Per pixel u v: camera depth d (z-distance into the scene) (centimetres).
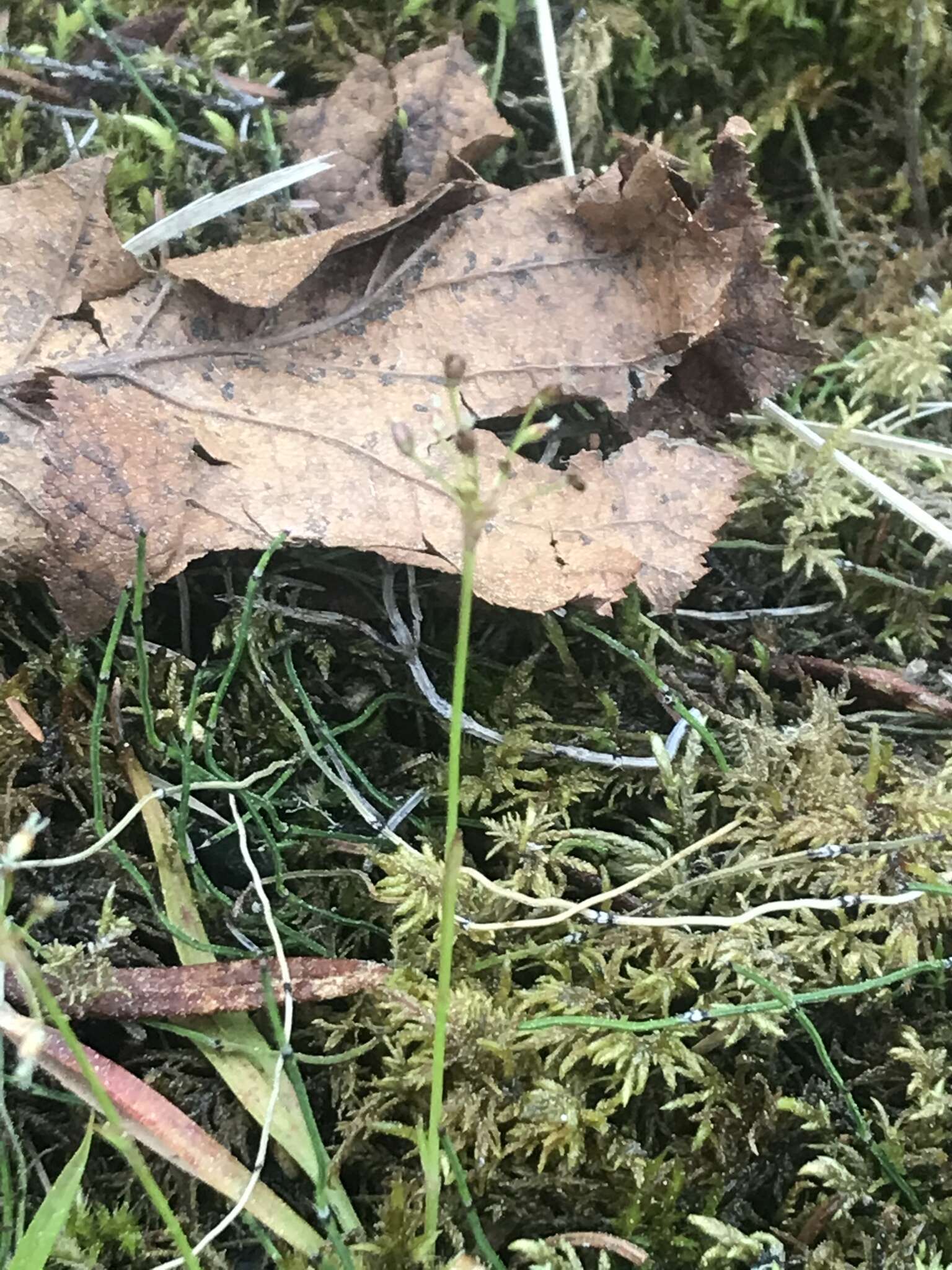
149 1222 14
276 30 19
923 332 18
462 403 16
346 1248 14
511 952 15
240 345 16
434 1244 14
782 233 19
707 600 17
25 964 12
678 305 16
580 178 16
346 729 16
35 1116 15
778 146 19
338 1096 15
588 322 16
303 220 17
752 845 16
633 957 15
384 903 16
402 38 19
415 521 15
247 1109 15
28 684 15
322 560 16
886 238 19
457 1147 14
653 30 19
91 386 15
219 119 18
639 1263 14
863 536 18
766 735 16
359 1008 15
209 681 16
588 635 17
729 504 16
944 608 17
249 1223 14
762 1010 14
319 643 16
